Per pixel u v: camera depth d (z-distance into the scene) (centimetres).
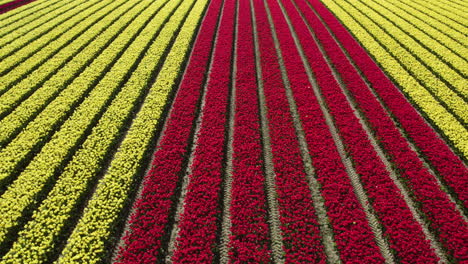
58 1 4034
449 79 2180
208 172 1472
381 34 2862
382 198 1343
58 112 1866
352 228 1227
